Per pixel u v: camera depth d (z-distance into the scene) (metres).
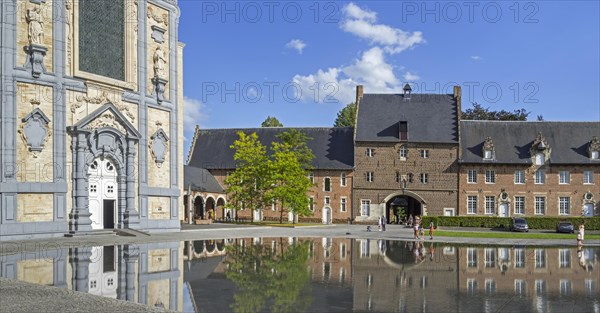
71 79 31.34
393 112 68.25
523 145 64.94
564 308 11.59
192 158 73.50
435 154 65.31
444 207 64.69
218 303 11.98
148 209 36.19
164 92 37.91
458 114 66.81
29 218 28.98
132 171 34.81
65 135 30.97
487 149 64.31
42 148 29.73
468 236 37.59
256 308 11.50
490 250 26.06
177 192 38.72
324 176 67.56
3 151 27.92
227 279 15.38
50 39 30.41
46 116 29.95
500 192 63.88
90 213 31.84
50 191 29.91
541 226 56.78
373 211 65.94
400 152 65.94
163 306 11.55
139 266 17.86
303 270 17.52
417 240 33.06
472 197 64.38
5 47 28.27
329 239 33.25
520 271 17.67
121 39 35.09
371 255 22.73
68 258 19.84
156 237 31.86
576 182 62.91
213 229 42.28
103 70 33.75
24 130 28.92
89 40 32.84
